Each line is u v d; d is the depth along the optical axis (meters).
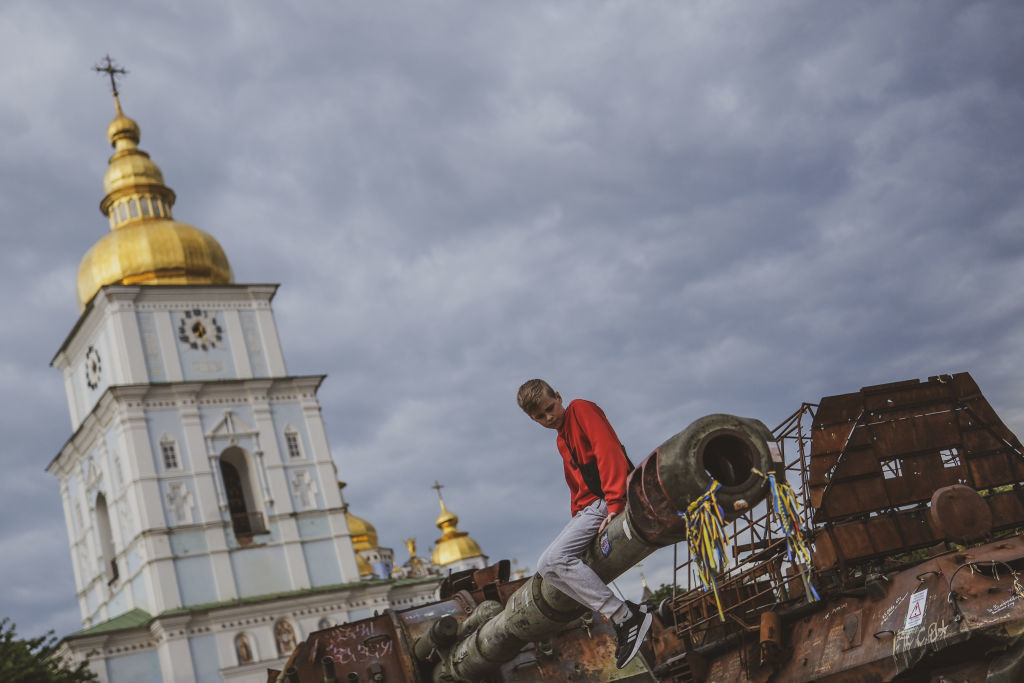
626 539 7.48
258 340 61.84
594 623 12.30
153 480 56.06
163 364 58.97
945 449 12.45
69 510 65.50
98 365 61.16
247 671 53.69
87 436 61.22
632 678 12.02
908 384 12.50
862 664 10.59
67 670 47.50
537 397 8.05
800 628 12.28
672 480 6.86
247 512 59.09
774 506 6.66
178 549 55.50
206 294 61.38
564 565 7.93
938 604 9.77
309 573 57.97
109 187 67.69
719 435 6.81
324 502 59.81
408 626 12.41
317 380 61.75
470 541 97.50
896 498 12.23
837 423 12.34
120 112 69.75
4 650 42.53
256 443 59.44
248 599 55.16
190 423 58.03
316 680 12.19
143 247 63.00
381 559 85.75
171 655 52.53
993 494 12.55
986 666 9.51
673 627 15.36
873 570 11.56
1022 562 9.60
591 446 7.89
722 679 13.59
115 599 59.84
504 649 9.70
